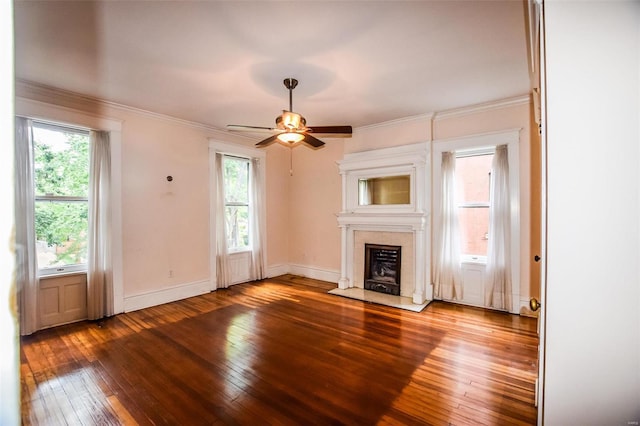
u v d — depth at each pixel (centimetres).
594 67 72
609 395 72
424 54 265
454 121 416
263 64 280
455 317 371
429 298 434
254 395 220
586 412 73
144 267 411
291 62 277
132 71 293
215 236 496
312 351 286
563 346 75
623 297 70
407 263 446
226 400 214
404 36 238
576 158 73
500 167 382
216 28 226
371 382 235
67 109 341
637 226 69
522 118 369
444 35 237
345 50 257
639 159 69
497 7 204
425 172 427
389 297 449
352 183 495
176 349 290
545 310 77
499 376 242
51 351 285
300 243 606
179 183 449
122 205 389
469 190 419
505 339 309
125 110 391
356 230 499
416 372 249
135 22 218
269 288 509
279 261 609
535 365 258
